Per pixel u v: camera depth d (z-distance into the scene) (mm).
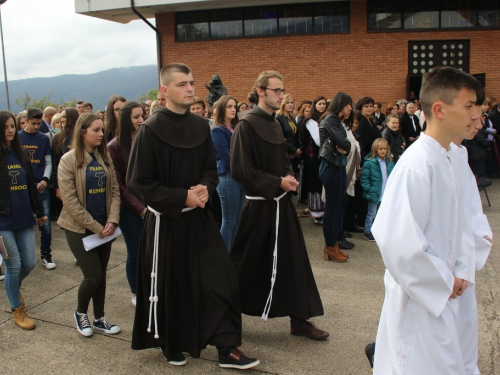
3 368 3195
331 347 3395
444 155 2168
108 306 4188
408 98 10570
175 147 2988
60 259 5496
